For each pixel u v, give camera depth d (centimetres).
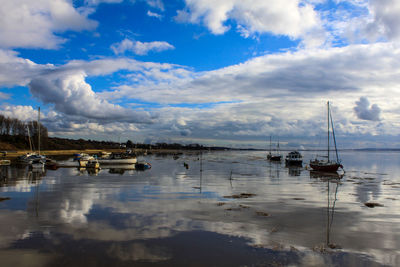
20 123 13262
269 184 3456
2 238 1345
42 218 1698
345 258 1166
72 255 1158
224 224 1614
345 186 3419
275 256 1172
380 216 1859
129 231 1468
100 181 3500
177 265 1080
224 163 8281
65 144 16000
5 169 5019
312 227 1585
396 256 1193
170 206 2058
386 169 6506
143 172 4919
